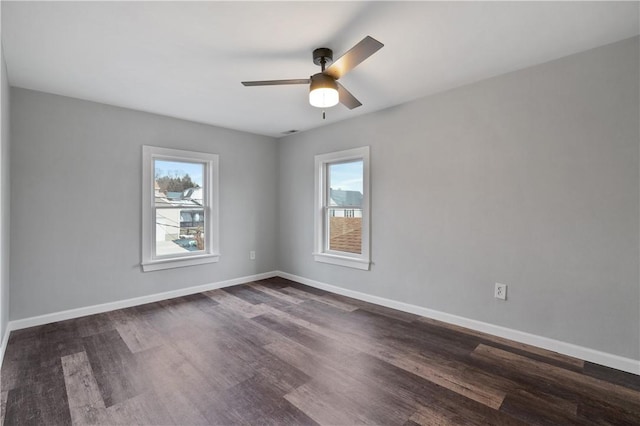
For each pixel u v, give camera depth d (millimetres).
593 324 2229
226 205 4289
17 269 2779
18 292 2789
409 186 3258
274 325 2924
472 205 2809
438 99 3020
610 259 2160
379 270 3543
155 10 1750
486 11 1777
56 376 2039
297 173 4582
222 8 1738
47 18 1810
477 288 2789
